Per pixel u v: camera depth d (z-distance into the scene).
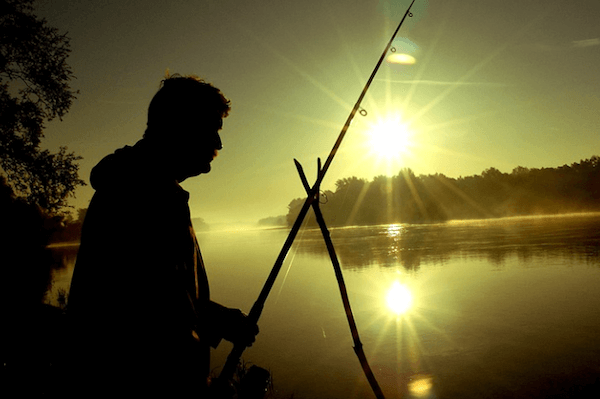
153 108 1.32
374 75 2.20
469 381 5.18
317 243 36.94
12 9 13.82
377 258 20.11
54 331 4.87
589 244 18.98
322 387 5.27
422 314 8.70
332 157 1.96
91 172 1.22
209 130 1.35
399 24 2.36
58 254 42.31
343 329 7.98
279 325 8.55
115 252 1.10
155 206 1.16
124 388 1.06
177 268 1.17
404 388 5.13
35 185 15.52
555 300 9.02
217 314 1.52
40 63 14.63
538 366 5.50
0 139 14.34
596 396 4.48
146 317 1.08
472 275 12.97
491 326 7.48
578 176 107.38
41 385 3.73
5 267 17.67
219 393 1.35
